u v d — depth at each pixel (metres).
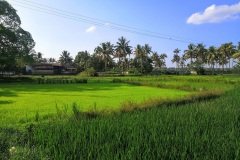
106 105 27.20
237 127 12.87
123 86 59.47
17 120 18.05
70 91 45.59
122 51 123.69
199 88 47.09
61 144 10.27
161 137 10.52
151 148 9.53
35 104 27.86
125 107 20.50
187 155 9.09
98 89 50.66
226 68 127.12
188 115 15.45
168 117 14.55
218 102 22.81
